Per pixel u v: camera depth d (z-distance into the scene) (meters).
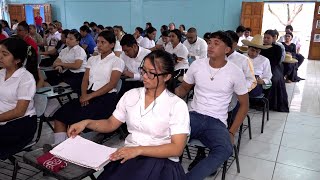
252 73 2.72
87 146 1.31
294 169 2.39
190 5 9.92
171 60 1.37
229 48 1.96
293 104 4.34
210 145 1.86
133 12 10.80
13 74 1.90
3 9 13.08
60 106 2.52
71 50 3.90
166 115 1.32
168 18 10.33
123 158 1.20
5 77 1.97
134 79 3.02
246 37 6.51
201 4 9.77
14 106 1.95
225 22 9.64
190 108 2.13
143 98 1.38
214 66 2.02
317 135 3.12
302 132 3.21
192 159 2.53
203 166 1.66
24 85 1.88
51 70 3.81
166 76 1.35
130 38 3.06
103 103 2.44
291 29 6.60
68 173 1.13
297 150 2.75
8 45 1.86
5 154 1.76
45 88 2.41
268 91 3.50
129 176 1.22
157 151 1.23
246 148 2.79
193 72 2.10
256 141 2.96
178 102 1.34
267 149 2.77
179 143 1.28
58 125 2.32
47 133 3.02
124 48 3.09
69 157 1.22
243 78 2.00
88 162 1.19
